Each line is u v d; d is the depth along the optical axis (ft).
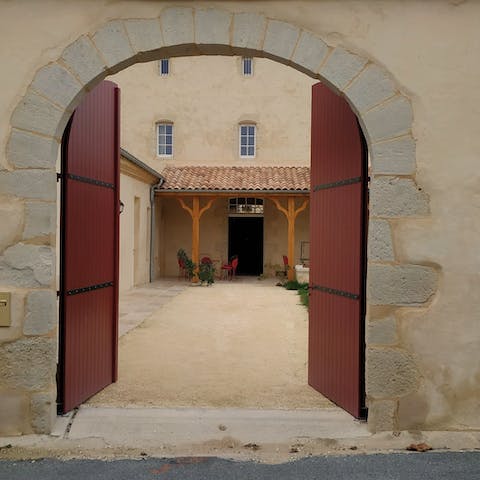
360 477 11.81
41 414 13.65
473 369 13.71
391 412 13.78
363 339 14.64
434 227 13.66
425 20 13.65
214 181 59.31
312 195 18.06
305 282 53.42
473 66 13.61
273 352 23.47
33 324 13.56
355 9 13.70
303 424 14.42
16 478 11.70
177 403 16.07
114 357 18.17
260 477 11.81
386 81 13.65
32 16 13.58
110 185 17.69
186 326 30.04
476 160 13.65
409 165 13.65
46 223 13.53
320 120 17.47
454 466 12.30
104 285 17.31
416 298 13.70
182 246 65.57
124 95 66.95
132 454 12.98
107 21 13.67
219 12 13.71
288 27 13.76
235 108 67.05
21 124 13.51
